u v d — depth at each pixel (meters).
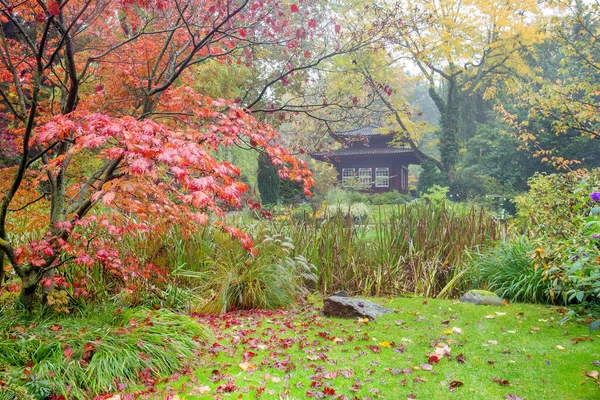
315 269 6.03
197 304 5.05
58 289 4.14
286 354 3.64
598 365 3.21
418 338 4.00
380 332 4.21
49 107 4.61
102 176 4.38
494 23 19.12
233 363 3.44
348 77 9.78
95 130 2.80
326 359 3.51
